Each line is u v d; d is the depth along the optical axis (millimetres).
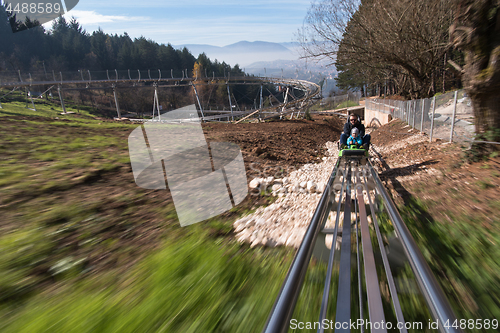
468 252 3293
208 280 2793
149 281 2764
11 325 2178
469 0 6188
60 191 4676
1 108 52500
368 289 2180
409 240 2326
